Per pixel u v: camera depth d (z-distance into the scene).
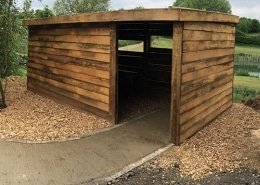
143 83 10.62
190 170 4.88
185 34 5.55
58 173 4.70
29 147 5.65
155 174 4.75
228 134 6.52
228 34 8.03
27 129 6.59
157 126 6.90
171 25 9.30
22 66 13.27
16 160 5.09
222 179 4.62
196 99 6.36
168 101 9.21
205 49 6.55
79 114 7.76
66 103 8.53
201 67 6.44
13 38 9.32
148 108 8.41
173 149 5.64
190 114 6.15
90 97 7.60
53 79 9.03
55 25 8.62
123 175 4.69
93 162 5.09
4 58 9.09
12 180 4.45
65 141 5.99
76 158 5.23
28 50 10.38
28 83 10.57
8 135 6.22
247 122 7.43
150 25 9.82
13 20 8.77
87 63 7.56
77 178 4.57
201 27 6.20
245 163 5.14
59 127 6.79
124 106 8.56
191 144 5.90
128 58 11.41
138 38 11.01
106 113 7.19
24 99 9.38
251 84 14.59
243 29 47.94
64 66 8.45
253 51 35.59
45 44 9.26
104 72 7.09
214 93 7.38
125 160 5.18
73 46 7.97
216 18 6.73
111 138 6.16
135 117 7.59
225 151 5.59
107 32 6.85
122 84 10.36
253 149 5.64
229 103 8.73
